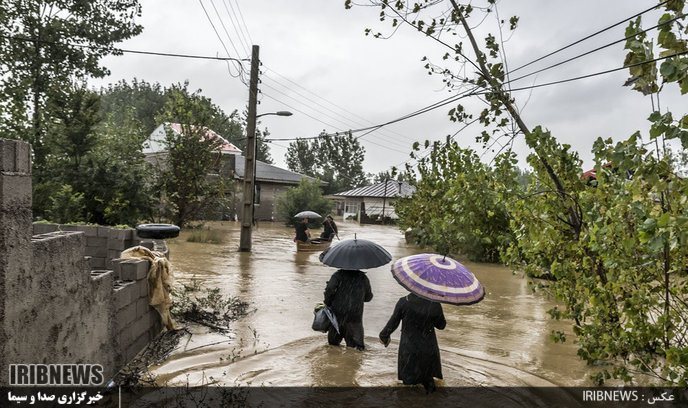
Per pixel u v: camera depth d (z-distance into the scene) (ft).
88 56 90.68
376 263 23.03
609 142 21.29
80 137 60.75
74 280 15.71
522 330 28.63
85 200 59.16
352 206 186.70
